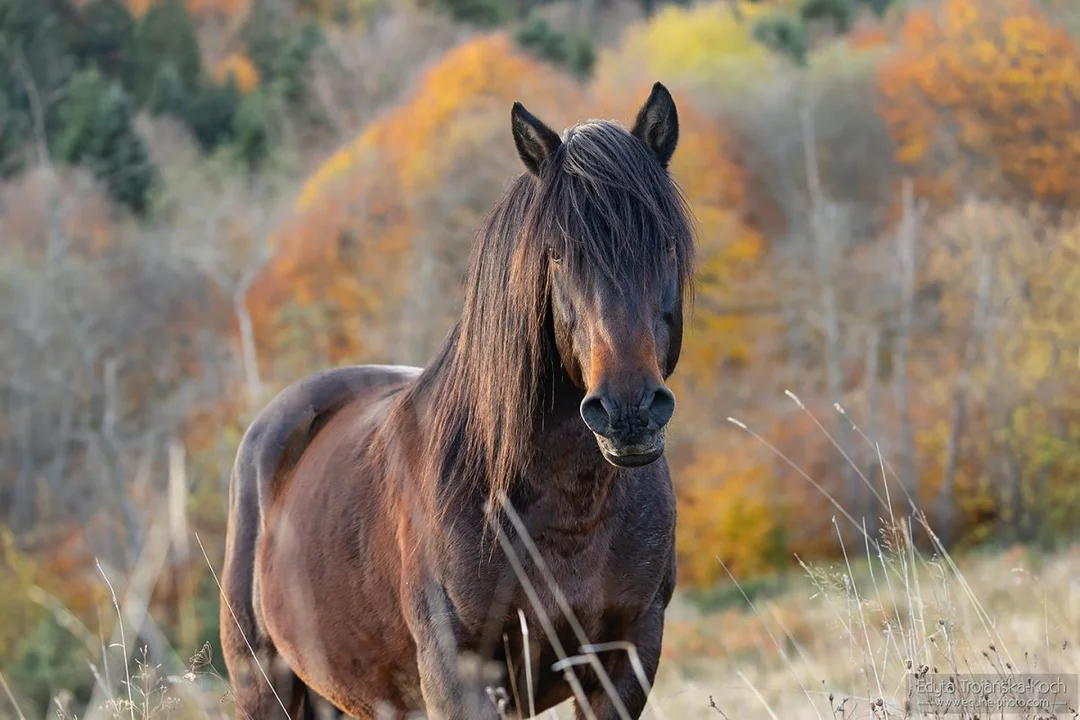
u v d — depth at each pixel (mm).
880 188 28125
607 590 2799
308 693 3807
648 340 2449
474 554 2754
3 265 24469
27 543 18250
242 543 3877
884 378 23750
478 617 2760
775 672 7219
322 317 24609
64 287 24766
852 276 24188
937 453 22000
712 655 13023
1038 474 21219
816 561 21281
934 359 23328
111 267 27328
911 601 3082
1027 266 22359
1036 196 25828
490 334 2754
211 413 22234
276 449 3914
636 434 2365
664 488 2900
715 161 27469
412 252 25406
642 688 2742
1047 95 26203
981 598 6906
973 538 21219
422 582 2840
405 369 4176
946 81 27031
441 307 23656
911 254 23078
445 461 2859
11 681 10914
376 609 3111
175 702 3146
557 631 2775
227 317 26828
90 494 19641
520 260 2680
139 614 2426
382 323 24516
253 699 3768
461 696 2740
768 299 24172
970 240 23219
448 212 25797
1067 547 18125
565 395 2693
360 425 3531
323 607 3309
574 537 2750
